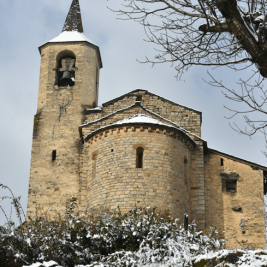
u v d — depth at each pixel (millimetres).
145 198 26547
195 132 31500
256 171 29797
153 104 32438
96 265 14406
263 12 12945
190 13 12789
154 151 27766
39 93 33750
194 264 13547
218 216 28875
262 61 12305
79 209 28047
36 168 31141
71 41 34844
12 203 16344
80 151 31375
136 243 17438
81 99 33094
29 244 15852
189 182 29266
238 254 13125
